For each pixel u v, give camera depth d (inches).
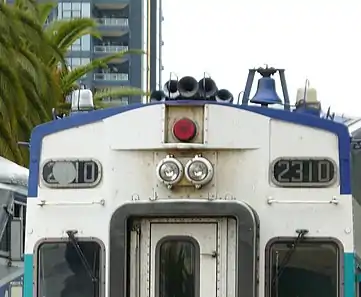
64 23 2869.1
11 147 2005.4
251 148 903.1
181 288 885.2
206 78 930.7
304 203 901.2
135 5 7514.8
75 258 908.6
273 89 1077.8
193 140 900.6
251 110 906.1
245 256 863.7
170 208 871.1
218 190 898.1
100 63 3024.1
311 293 894.4
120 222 879.1
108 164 911.7
